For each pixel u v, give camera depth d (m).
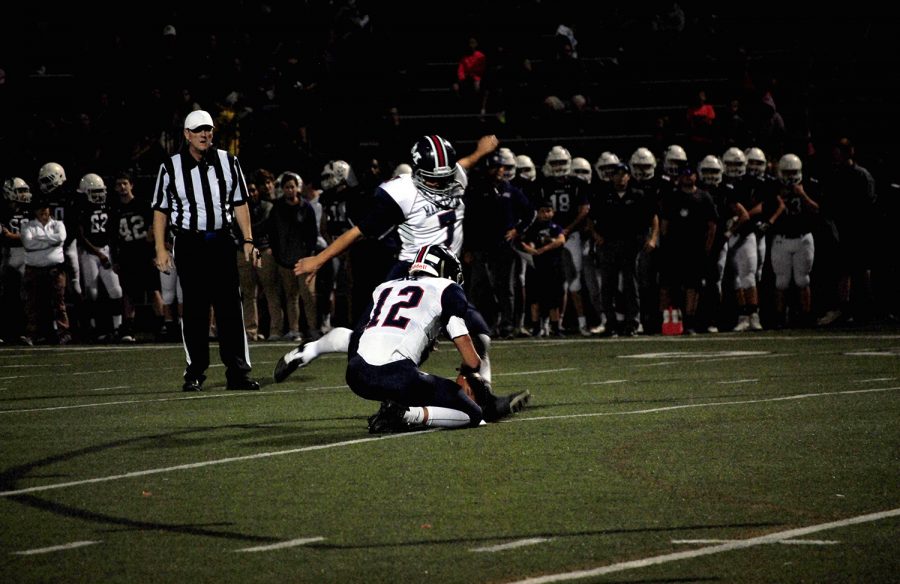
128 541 10.80
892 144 51.22
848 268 38.53
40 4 57.12
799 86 51.34
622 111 51.62
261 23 54.56
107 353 31.58
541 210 35.81
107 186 45.19
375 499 12.38
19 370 26.92
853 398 19.95
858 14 58.22
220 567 9.92
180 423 17.91
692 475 13.53
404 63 55.22
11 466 14.45
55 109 53.97
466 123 50.50
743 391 21.17
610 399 20.31
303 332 39.78
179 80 50.53
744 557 10.13
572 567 9.87
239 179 22.30
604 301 35.84
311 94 49.81
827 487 12.87
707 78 53.44
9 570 9.87
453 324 16.61
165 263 22.09
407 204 17.88
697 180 37.56
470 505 12.07
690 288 36.09
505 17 56.59
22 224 36.25
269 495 12.62
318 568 9.88
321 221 37.41
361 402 20.27
